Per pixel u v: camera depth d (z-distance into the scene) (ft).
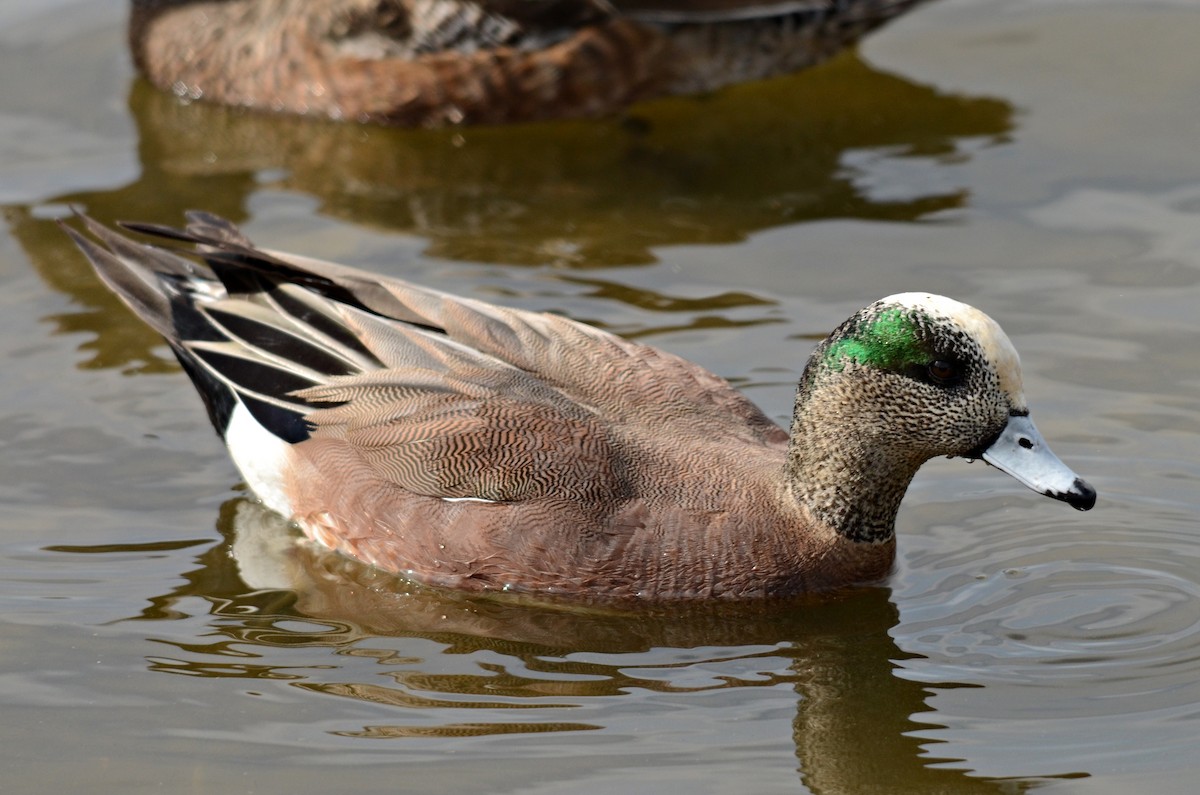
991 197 51.67
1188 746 30.45
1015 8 63.77
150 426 41.93
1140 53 59.82
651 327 45.06
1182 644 33.65
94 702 32.19
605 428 36.42
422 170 54.80
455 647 34.37
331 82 57.36
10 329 45.57
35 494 39.14
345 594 36.50
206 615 35.35
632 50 56.90
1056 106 56.85
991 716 31.71
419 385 37.09
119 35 63.77
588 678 33.22
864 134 56.18
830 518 35.86
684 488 35.91
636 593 35.55
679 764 30.25
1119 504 38.27
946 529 38.40
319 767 30.14
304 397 38.06
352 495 37.04
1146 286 46.52
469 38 56.24
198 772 30.04
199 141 56.54
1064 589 35.78
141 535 37.99
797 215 51.31
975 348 34.09
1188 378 42.47
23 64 61.46
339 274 39.75
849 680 33.09
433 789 29.50
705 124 57.82
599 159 55.57
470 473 35.94
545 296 46.57
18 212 51.24
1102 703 31.94
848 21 58.18
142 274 41.27
